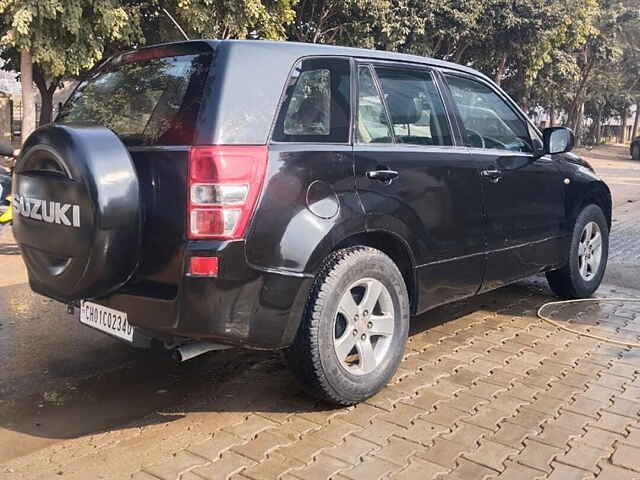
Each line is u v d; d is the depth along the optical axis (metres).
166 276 3.28
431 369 4.36
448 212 4.30
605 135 54.81
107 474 3.09
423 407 3.79
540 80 30.81
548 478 3.05
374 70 4.11
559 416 3.69
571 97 39.31
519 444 3.37
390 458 3.22
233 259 3.20
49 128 3.45
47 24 11.52
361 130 3.88
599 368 4.41
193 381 4.27
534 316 5.59
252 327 3.31
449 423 3.60
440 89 4.56
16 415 3.79
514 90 31.16
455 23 21.38
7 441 3.46
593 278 6.12
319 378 3.57
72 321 5.48
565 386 4.11
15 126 24.47
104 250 3.22
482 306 5.88
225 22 13.50
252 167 3.26
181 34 14.54
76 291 3.39
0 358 4.66
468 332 5.15
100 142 3.29
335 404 3.76
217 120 3.25
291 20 14.87
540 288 6.52
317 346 3.52
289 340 3.47
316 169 3.52
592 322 5.43
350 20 19.12
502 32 23.89
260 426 3.58
